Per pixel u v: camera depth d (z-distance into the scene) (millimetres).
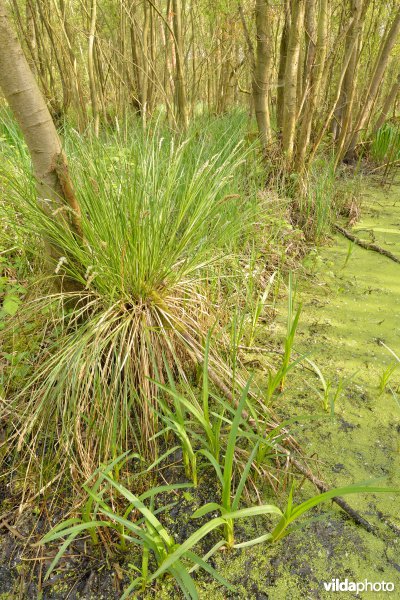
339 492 1024
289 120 2971
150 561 1186
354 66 3549
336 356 1881
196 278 1909
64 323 1675
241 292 2105
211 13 3871
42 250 1794
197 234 1796
